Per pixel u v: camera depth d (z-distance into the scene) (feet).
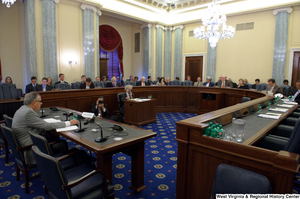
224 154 5.89
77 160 8.02
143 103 18.58
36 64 23.39
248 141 6.40
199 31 24.27
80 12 26.81
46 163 5.23
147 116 19.19
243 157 5.46
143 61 37.47
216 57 33.99
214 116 8.03
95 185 6.25
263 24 29.53
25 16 23.25
